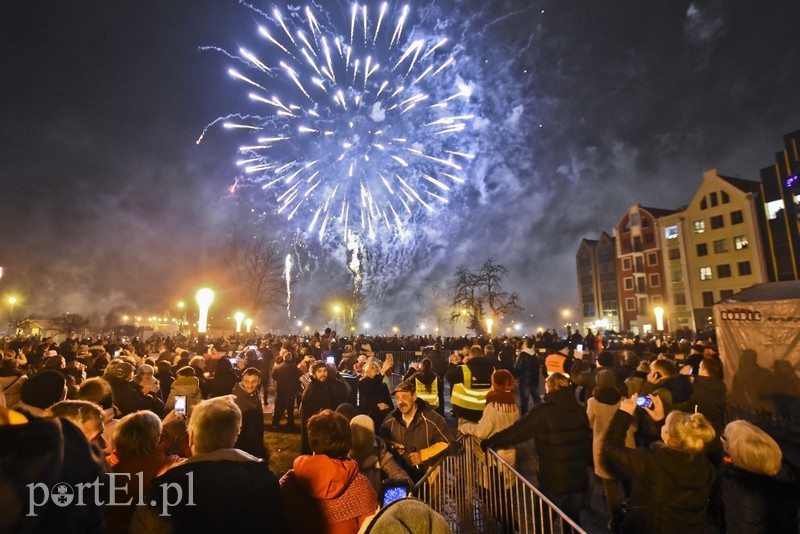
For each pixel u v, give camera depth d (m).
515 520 4.10
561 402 4.42
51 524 1.49
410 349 26.08
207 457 2.21
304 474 2.64
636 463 3.24
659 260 56.09
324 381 7.13
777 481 2.95
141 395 6.09
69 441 1.70
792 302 8.61
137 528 1.99
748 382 9.02
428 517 1.49
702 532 3.07
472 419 6.72
